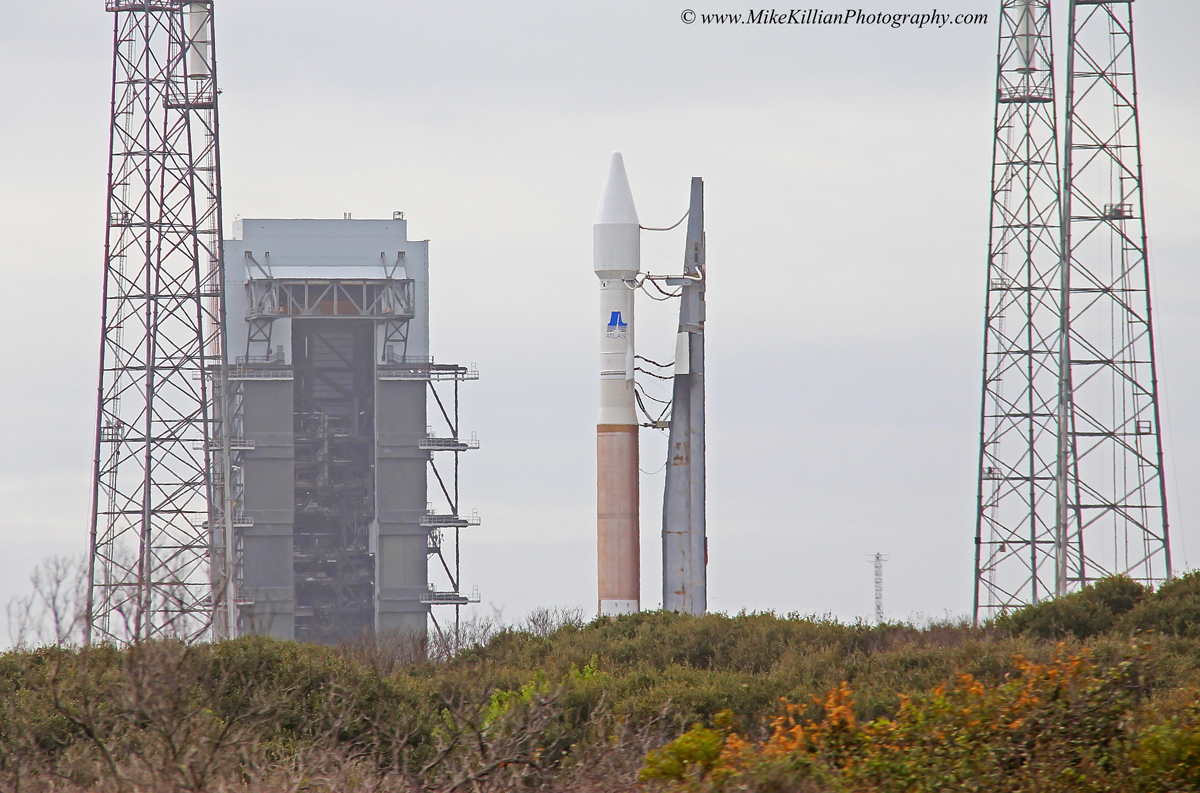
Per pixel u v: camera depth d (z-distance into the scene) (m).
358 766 89.06
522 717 93.88
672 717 120.38
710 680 138.50
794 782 75.25
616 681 140.88
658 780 79.44
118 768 79.94
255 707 97.81
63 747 96.00
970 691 82.25
